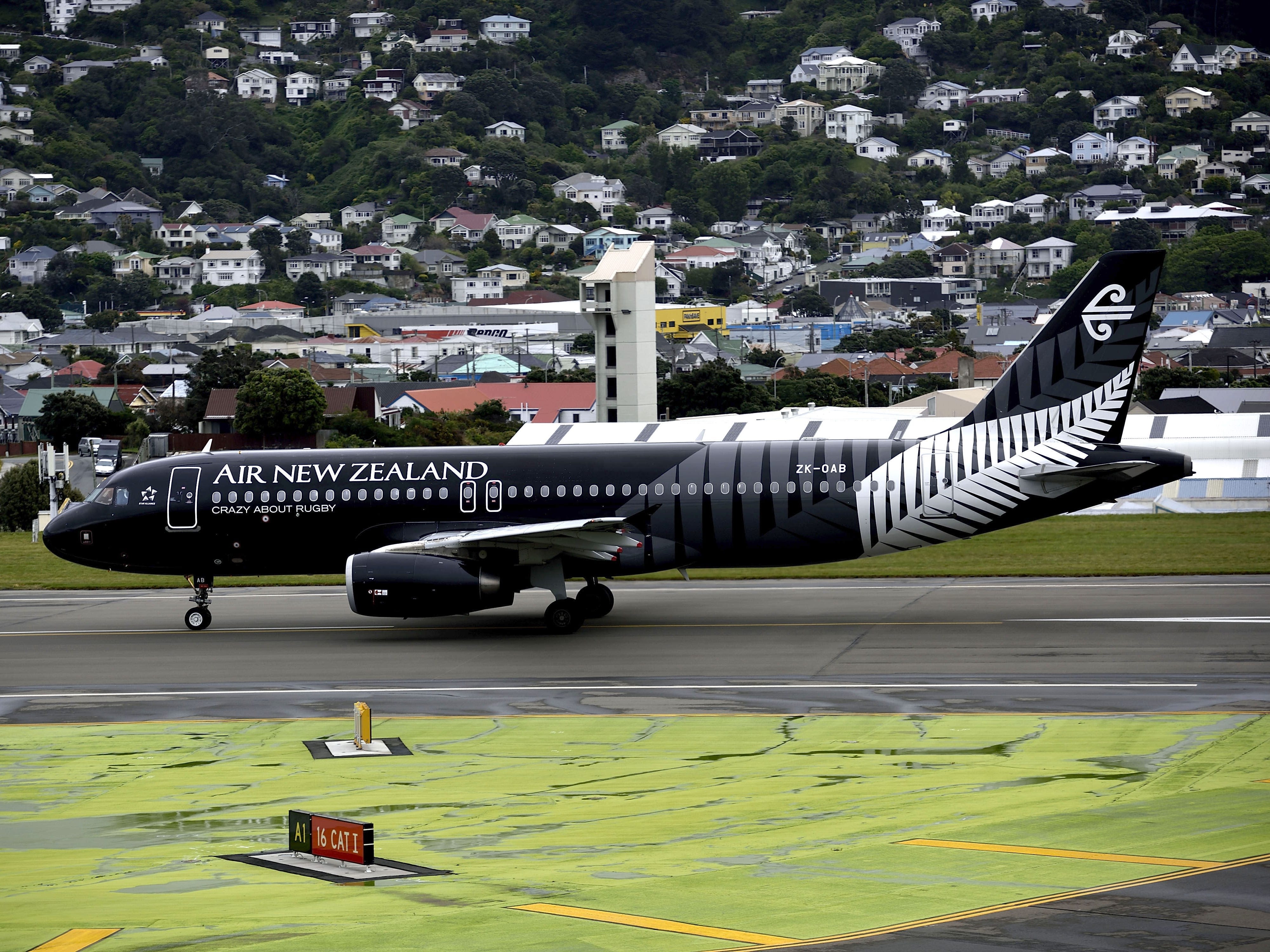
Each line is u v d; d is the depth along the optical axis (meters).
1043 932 34.78
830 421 147.75
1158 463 85.94
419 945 35.41
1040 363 87.88
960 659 77.12
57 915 39.62
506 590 87.81
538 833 47.91
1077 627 85.69
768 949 34.22
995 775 53.91
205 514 92.75
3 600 112.06
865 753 58.22
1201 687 68.94
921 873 40.69
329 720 66.62
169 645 88.50
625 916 37.34
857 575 111.38
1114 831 44.91
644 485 89.75
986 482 87.56
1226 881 38.84
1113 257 86.44
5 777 57.62
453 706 69.12
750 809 50.28
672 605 99.12
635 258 185.62
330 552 92.88
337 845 45.12
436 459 92.25
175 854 46.81
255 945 35.78
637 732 62.97
